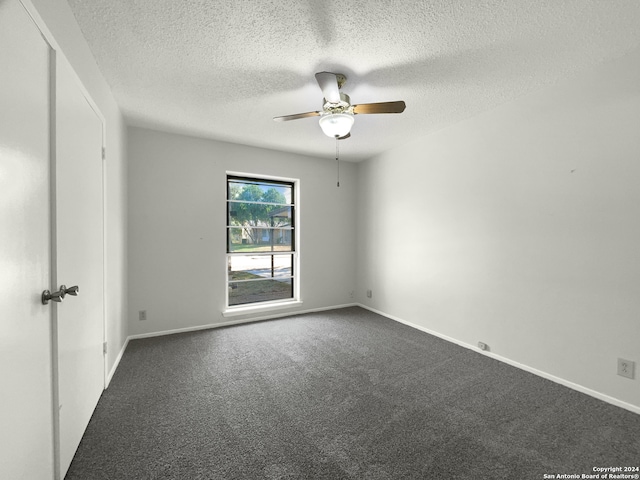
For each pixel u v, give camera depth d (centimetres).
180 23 158
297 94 238
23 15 97
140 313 310
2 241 84
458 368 242
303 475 133
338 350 280
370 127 307
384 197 397
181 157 329
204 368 241
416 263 347
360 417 177
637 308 180
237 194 379
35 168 105
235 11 150
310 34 168
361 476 133
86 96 164
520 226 242
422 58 190
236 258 376
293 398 197
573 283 209
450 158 304
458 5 146
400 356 266
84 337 157
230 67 200
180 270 330
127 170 301
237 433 161
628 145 183
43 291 110
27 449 98
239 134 328
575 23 158
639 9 147
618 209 187
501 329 256
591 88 199
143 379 221
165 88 227
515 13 151
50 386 116
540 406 188
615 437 159
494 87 225
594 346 199
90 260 169
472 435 161
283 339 309
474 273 280
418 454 146
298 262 410
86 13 149
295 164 401
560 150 215
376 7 147
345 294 446
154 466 138
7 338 87
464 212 289
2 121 84
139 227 309
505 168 252
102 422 169
